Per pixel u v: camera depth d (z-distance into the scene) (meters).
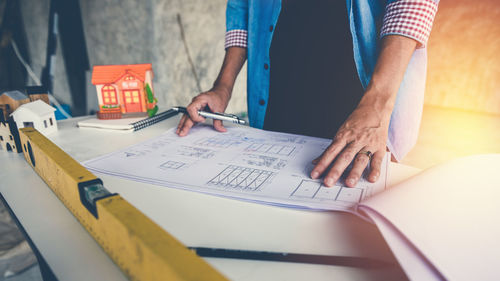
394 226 0.25
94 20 2.49
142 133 0.69
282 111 0.95
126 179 0.44
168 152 0.55
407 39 0.57
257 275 0.25
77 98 2.65
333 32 0.81
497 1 2.33
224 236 0.31
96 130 0.71
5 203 0.37
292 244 0.29
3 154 0.55
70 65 2.55
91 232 0.30
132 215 0.23
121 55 2.56
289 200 0.37
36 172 0.46
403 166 0.48
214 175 0.45
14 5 2.33
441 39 2.63
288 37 0.87
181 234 0.31
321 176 0.44
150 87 0.79
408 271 0.22
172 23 2.46
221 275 0.16
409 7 0.56
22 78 2.49
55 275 0.25
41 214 0.35
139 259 0.20
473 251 0.23
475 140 2.17
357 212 0.32
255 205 0.37
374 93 0.55
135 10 2.37
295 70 0.89
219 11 2.62
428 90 2.79
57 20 2.48
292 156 0.53
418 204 0.28
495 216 0.26
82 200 0.29
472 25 2.47
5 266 1.06
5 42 2.35
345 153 0.45
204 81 2.75
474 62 2.52
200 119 0.68
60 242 0.29
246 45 0.94
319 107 0.89
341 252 0.28
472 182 0.32
